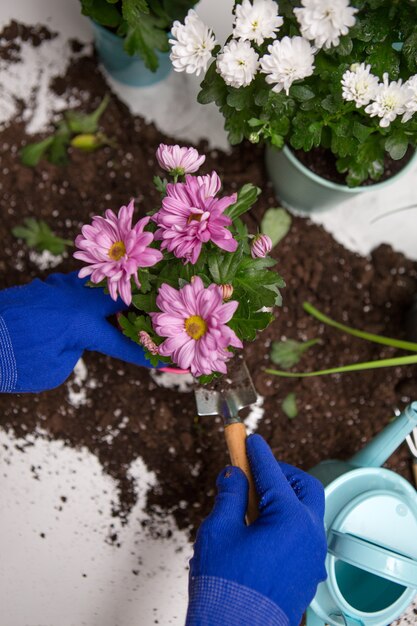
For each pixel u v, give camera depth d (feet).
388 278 3.64
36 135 3.63
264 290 2.57
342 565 3.10
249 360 3.58
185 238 2.38
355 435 3.58
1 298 3.02
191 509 3.54
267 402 3.59
